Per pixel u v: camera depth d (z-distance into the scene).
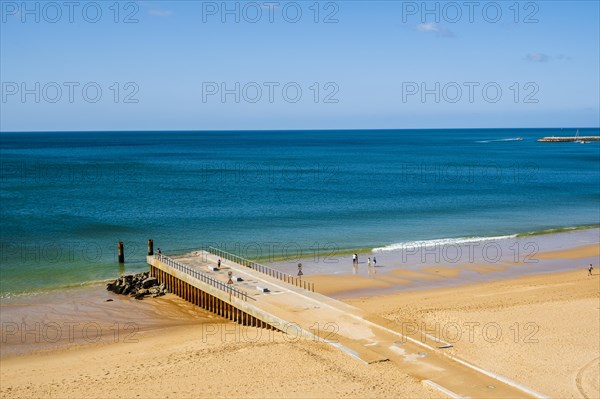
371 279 50.56
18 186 111.19
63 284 49.16
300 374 28.58
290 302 39.50
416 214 85.81
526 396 26.28
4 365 31.78
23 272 52.44
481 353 32.00
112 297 46.34
